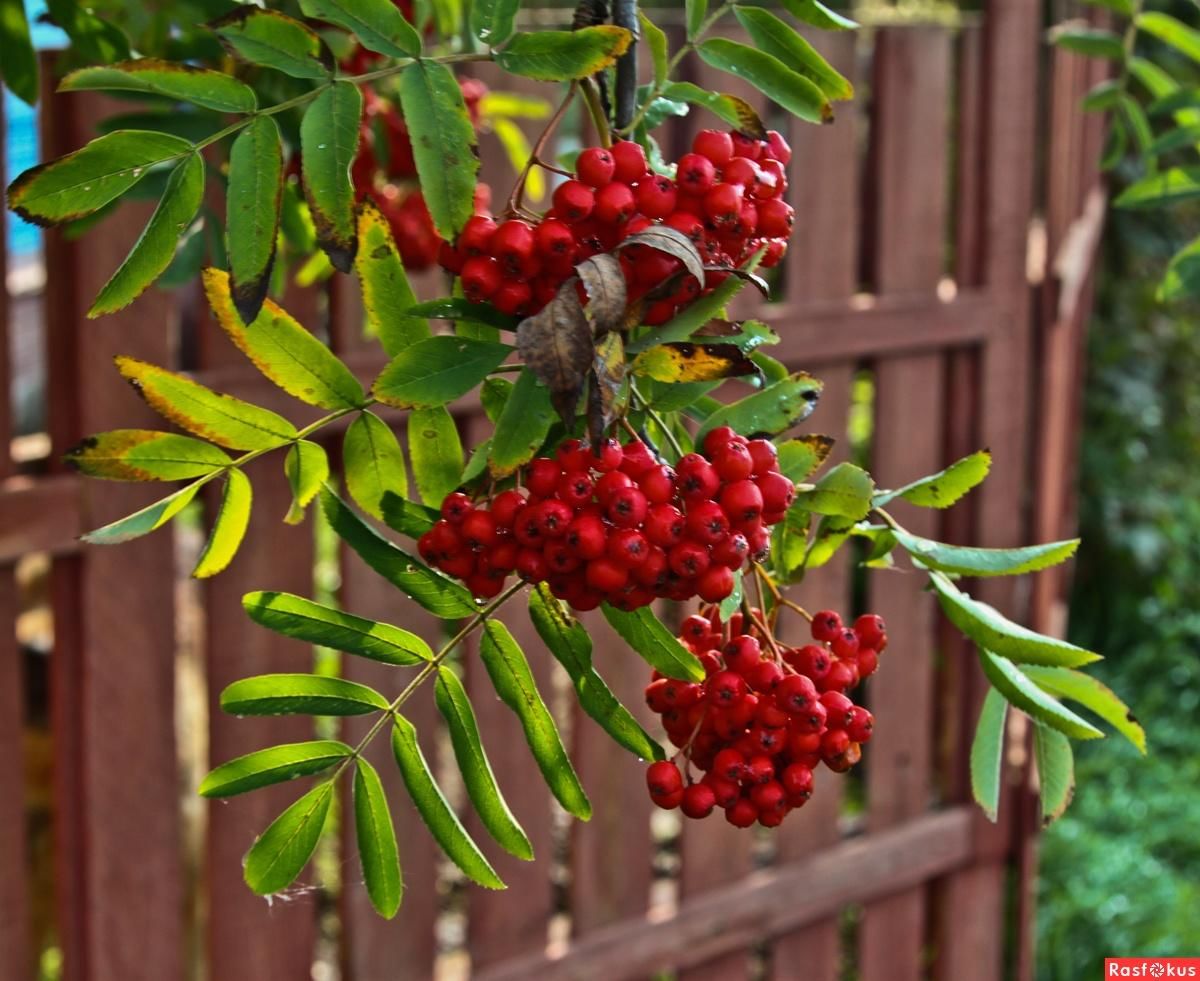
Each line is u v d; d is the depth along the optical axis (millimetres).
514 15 646
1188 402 3193
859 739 685
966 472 720
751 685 674
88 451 670
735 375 627
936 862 1823
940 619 1939
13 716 1211
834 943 1768
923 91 1653
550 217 620
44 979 1734
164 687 1258
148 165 638
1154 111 1023
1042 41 1941
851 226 1605
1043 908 2215
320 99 644
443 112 636
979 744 751
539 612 681
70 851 1256
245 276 636
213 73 646
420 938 1439
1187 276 944
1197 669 2869
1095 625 2998
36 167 629
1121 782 2555
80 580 1212
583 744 1527
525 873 1496
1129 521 2998
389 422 1305
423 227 999
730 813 677
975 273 1764
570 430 612
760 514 629
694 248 611
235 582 1276
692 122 1482
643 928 1575
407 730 687
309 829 685
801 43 712
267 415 679
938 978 1897
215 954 1328
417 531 677
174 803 1277
